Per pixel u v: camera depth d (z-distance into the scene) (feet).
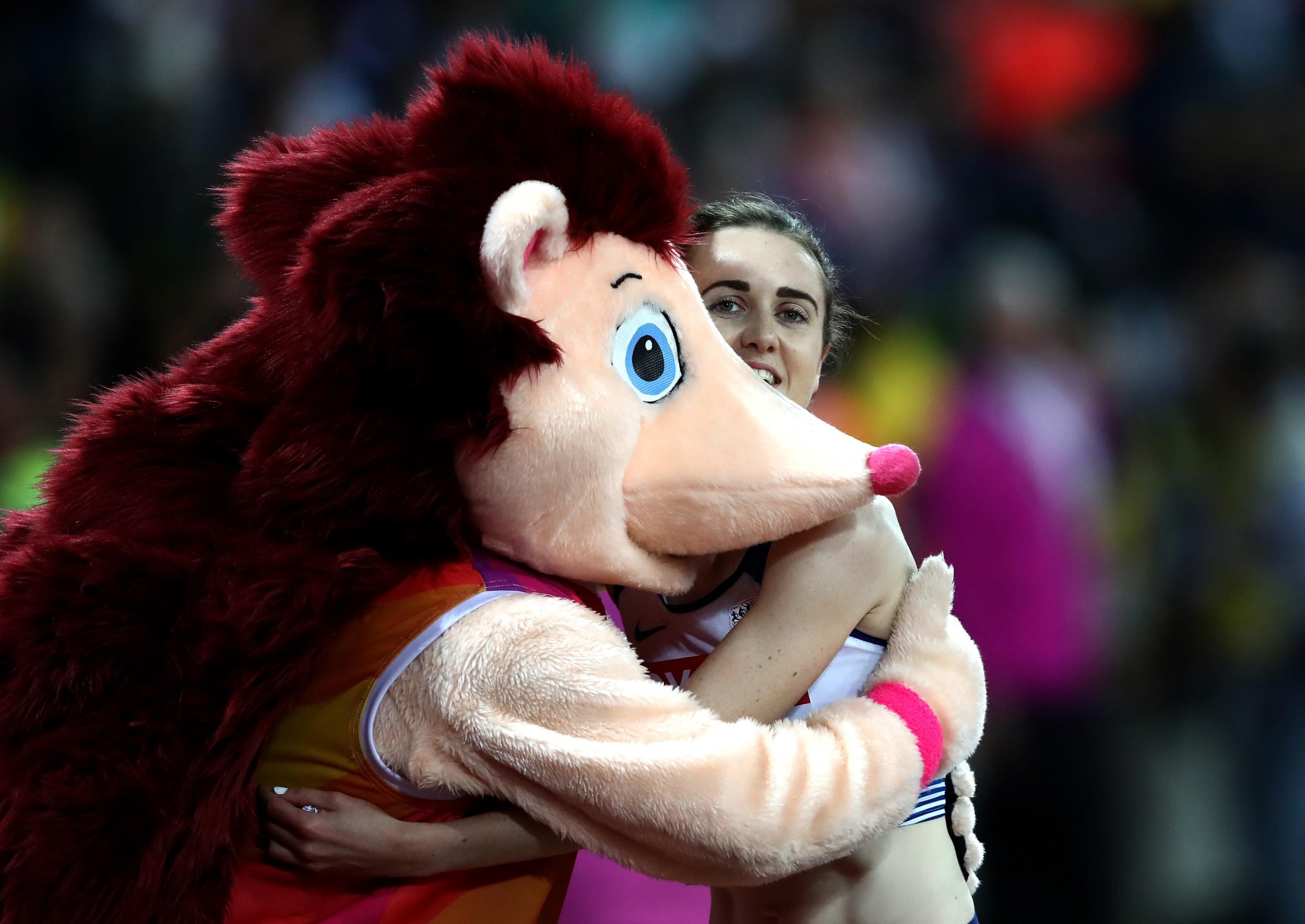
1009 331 46.75
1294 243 70.79
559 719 15.19
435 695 15.25
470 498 15.66
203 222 53.67
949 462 43.65
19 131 54.75
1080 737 43.21
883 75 67.15
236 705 14.94
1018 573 42.32
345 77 58.90
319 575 15.17
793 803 15.55
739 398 16.75
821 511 16.60
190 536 15.71
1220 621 48.80
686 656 19.36
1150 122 73.10
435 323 14.80
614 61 63.98
